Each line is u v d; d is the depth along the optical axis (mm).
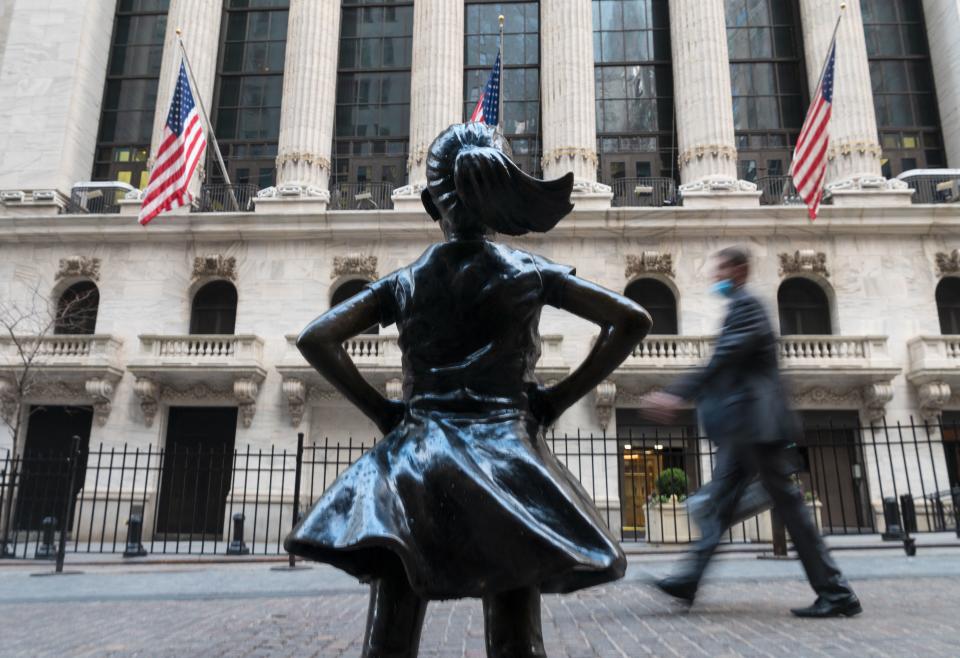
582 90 25250
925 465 21344
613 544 1544
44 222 24297
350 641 4590
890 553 11016
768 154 26578
